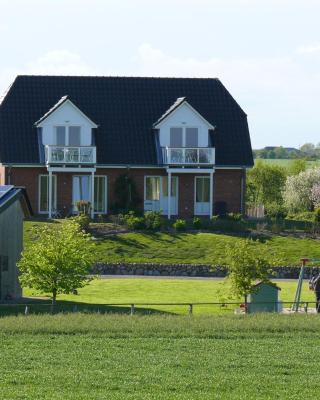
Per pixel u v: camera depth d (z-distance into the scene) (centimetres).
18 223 7375
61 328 5347
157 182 10475
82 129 10369
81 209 10025
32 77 10812
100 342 5119
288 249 9025
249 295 6625
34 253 6531
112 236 9125
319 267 8688
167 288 7769
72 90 10806
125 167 10369
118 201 10319
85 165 10212
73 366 4641
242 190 10594
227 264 6619
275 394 4250
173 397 4175
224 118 10844
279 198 14375
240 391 4288
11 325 5384
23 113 10519
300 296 7356
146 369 4606
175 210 10469
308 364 4741
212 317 5806
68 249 6525
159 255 8825
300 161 15738
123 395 4188
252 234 9388
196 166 10369
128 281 8150
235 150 10625
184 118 10512
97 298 7194
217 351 4975
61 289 6556
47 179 10300
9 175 10256
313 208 12962
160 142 10494
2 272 7156
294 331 5472
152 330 5381
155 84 11000
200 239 9156
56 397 4138
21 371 4538
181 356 4856
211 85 11100
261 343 5169
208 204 10519
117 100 10806
